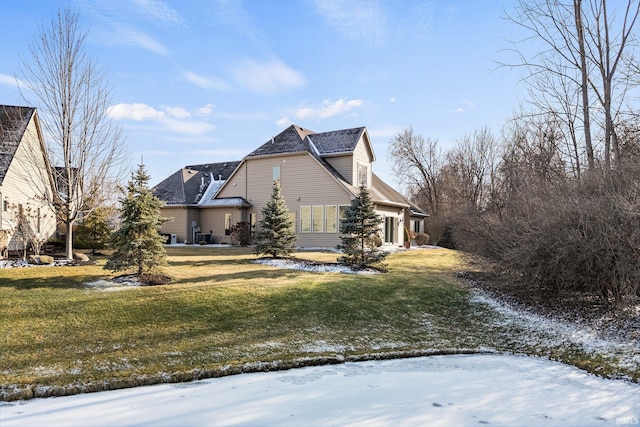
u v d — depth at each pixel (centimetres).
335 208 2452
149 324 895
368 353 827
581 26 1477
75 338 807
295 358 770
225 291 1120
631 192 1048
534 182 1526
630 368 782
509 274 1345
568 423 527
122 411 533
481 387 661
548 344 952
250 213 2808
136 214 1203
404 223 3162
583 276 1138
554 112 1636
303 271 1488
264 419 514
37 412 526
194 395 599
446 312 1159
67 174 1423
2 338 778
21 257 1534
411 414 541
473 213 2433
